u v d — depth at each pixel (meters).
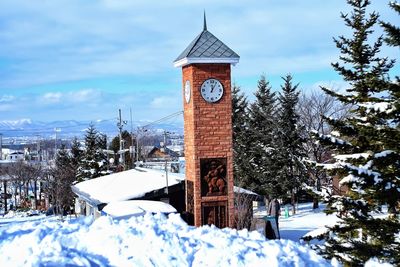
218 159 15.53
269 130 35.47
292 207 32.78
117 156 54.53
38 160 71.06
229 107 15.59
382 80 9.44
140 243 6.13
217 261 5.91
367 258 9.36
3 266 5.32
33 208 49.97
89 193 21.64
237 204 18.16
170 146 78.62
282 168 33.09
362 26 13.26
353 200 9.95
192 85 15.41
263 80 39.47
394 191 8.80
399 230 9.38
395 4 9.16
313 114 35.44
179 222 7.77
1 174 59.59
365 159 9.21
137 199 18.78
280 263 6.02
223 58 15.34
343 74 12.68
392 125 9.43
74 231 6.74
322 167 9.71
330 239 10.41
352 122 10.57
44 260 5.42
